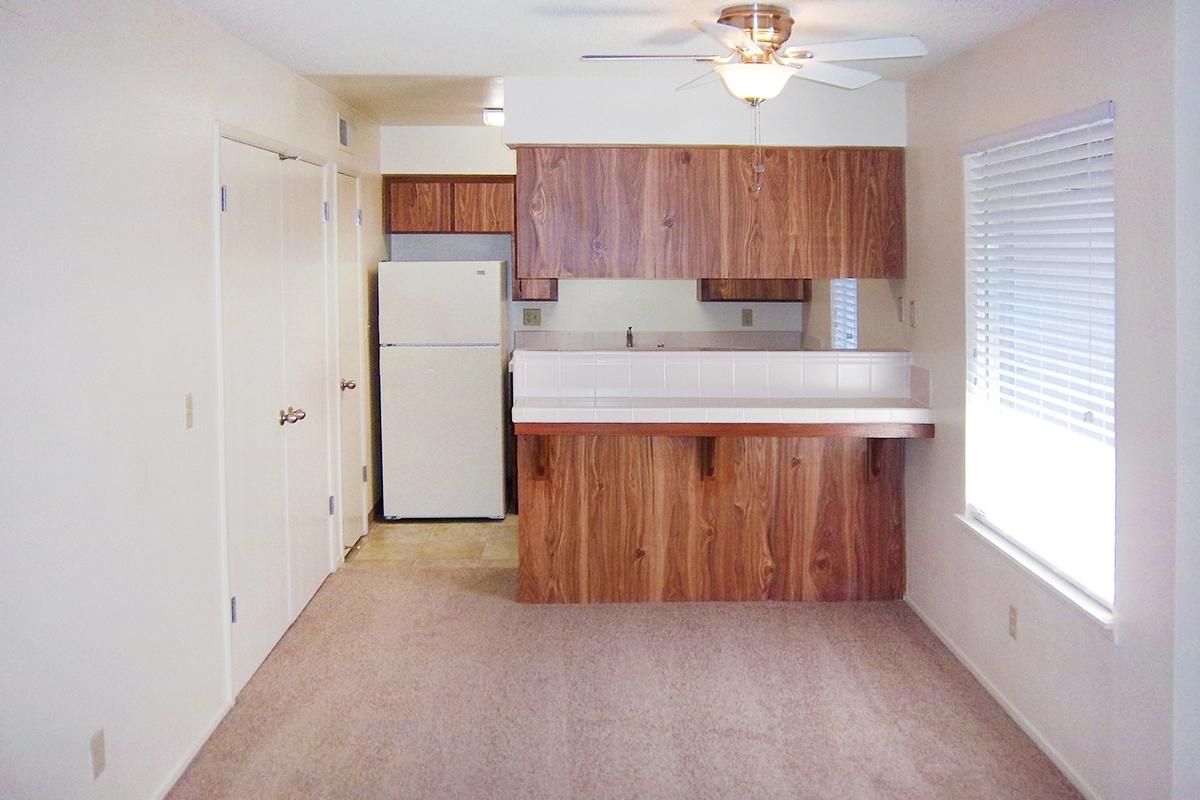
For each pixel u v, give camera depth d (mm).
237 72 3535
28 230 2152
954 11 3008
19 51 2115
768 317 6785
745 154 4414
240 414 3572
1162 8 2363
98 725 2477
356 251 5480
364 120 5648
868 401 4359
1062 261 2982
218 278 3324
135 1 2701
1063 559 3027
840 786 2900
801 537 4539
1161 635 2432
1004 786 2893
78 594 2377
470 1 2986
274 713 3410
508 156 6250
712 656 3896
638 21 3242
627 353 4516
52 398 2256
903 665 3789
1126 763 2607
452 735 3242
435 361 5938
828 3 2947
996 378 3545
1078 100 2795
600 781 2943
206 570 3244
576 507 4523
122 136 2617
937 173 3994
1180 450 2346
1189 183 2314
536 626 4242
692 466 4512
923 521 4266
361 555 5328
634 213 4406
